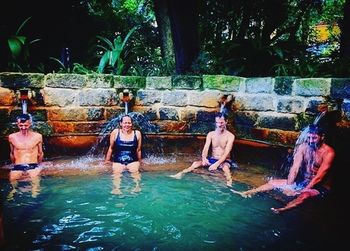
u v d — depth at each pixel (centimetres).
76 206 377
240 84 573
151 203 390
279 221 346
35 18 845
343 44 670
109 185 448
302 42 843
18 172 491
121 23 1016
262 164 542
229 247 293
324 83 466
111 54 700
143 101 608
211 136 555
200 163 538
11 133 556
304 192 422
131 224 336
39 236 307
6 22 794
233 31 853
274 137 536
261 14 805
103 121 600
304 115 496
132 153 561
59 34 902
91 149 598
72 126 588
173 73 745
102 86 592
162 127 614
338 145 439
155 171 515
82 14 959
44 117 572
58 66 889
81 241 299
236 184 459
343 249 289
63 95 577
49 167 521
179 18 720
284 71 611
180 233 318
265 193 423
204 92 595
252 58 687
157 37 1029
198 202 395
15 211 359
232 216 357
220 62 689
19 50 651
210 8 838
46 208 370
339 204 389
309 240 306
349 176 415
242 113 576
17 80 551
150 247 291
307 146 449
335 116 448
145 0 1082
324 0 919
